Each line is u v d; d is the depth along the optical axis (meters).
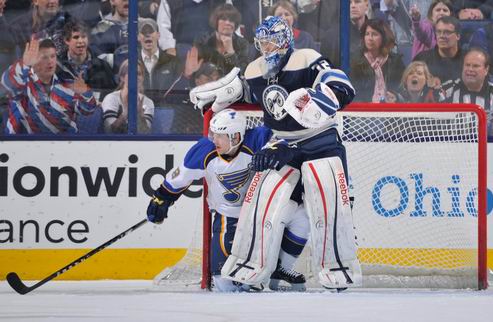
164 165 16.23
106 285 15.00
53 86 16.58
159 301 9.99
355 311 8.73
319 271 12.27
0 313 8.75
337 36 16.64
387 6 16.66
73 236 16.11
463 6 16.62
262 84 12.57
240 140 12.77
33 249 16.11
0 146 16.14
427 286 14.70
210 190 13.14
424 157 15.54
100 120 16.62
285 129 12.40
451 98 16.67
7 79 16.61
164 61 16.64
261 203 12.38
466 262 14.73
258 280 12.28
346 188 12.30
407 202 15.51
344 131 15.51
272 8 16.66
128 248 16.14
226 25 16.64
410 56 16.64
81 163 16.17
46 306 9.52
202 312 8.72
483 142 13.80
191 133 16.64
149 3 16.58
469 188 15.48
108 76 16.62
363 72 16.66
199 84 16.67
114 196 16.19
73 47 16.58
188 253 14.20
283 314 8.48
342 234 12.23
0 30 16.56
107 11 16.56
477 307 9.10
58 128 16.61
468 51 16.67
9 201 16.11
